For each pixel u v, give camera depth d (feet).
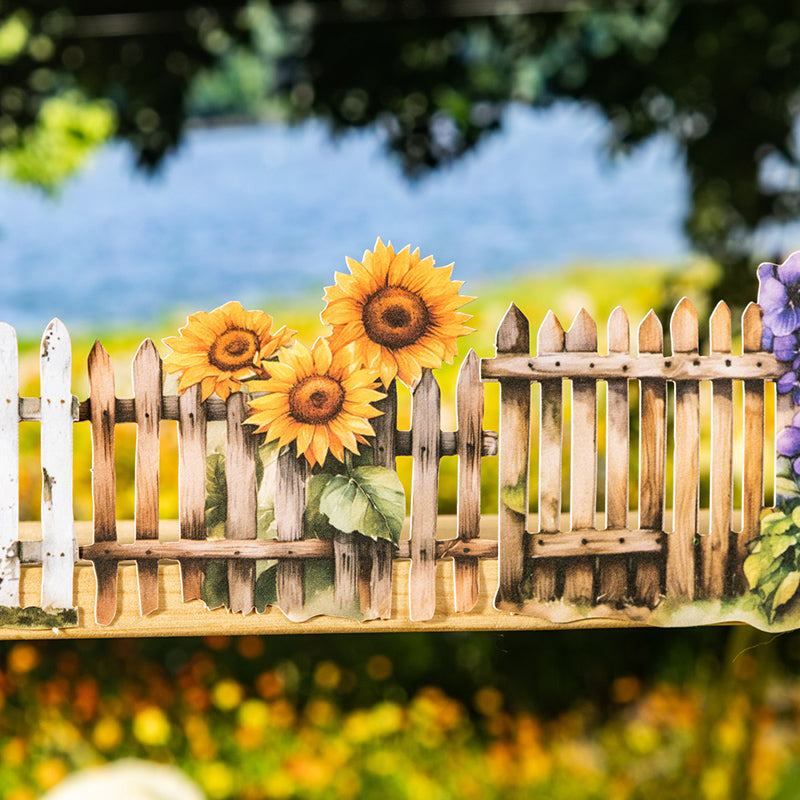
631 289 4.92
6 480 2.34
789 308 2.36
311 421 2.34
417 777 2.62
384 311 2.34
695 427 2.36
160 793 1.53
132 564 2.35
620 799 2.60
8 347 2.33
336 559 2.35
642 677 2.79
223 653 2.80
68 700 2.72
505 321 2.35
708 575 2.37
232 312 2.34
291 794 2.60
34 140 3.93
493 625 2.36
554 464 2.36
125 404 2.34
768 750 2.68
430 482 2.35
